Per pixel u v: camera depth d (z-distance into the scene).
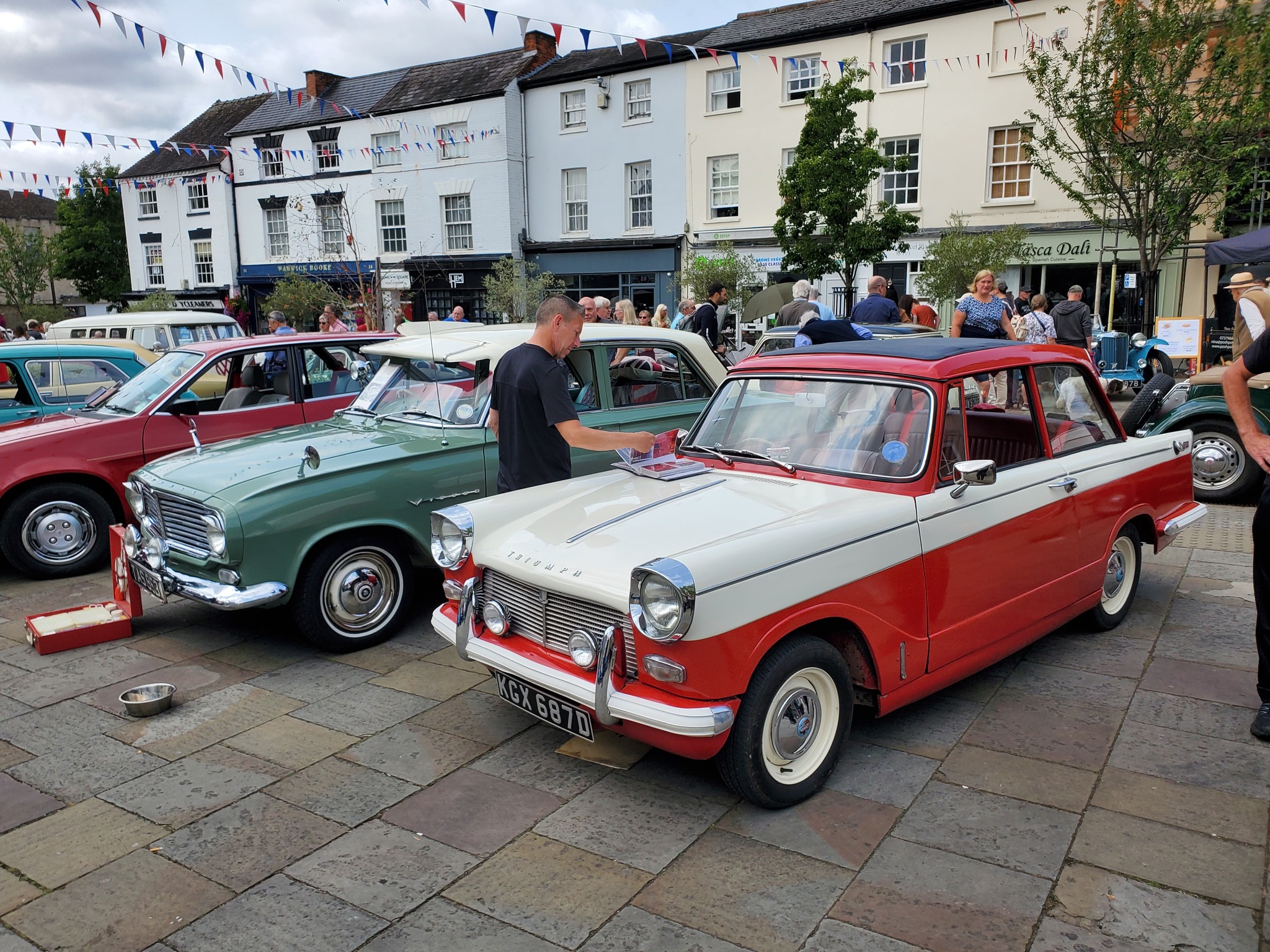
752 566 2.87
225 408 6.74
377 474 4.76
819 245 16.86
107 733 3.91
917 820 3.06
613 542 3.18
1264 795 3.14
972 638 3.63
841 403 3.78
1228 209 14.94
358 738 3.81
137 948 2.53
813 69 20.89
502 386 4.38
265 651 4.88
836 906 2.62
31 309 36.81
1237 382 3.54
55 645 4.91
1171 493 4.86
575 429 4.11
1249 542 6.24
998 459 4.21
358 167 28.08
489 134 25.45
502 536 3.52
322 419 7.00
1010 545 3.75
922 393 3.56
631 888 2.74
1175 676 4.15
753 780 3.00
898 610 3.30
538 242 25.72
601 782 3.40
